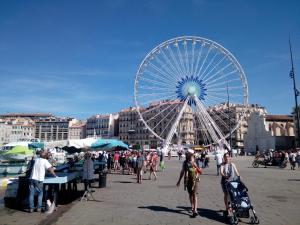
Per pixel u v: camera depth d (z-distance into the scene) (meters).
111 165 40.16
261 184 21.48
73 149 21.92
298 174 30.23
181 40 57.69
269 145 110.06
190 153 11.76
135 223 10.51
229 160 11.42
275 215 11.52
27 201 13.77
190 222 10.60
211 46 57.75
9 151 31.73
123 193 17.92
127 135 165.12
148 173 33.34
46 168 13.21
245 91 57.09
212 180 25.00
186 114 143.50
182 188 20.11
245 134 121.44
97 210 12.85
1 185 22.14
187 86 58.12
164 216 11.55
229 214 11.18
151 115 150.75
